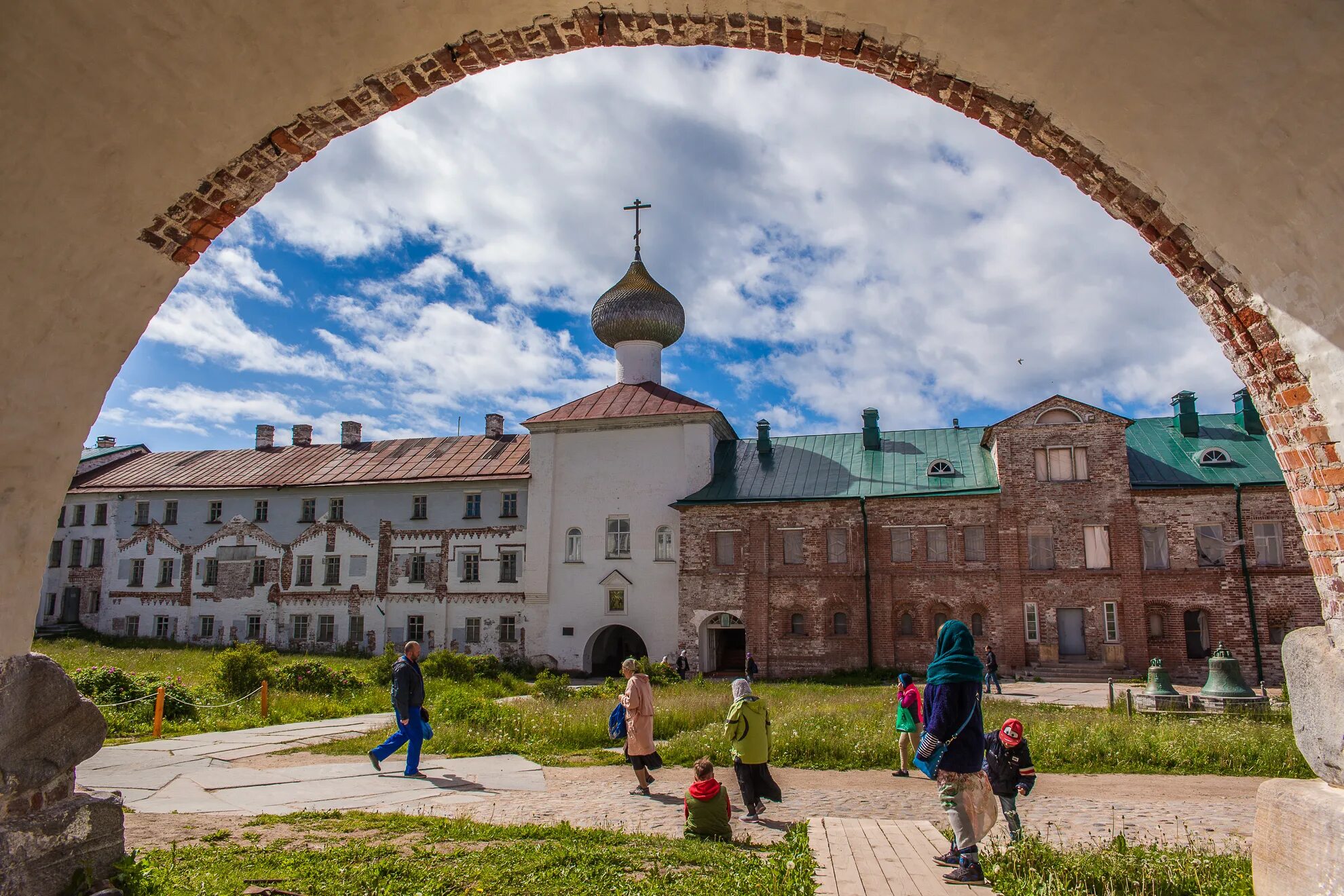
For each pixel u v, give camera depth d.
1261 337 5.55
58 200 5.26
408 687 13.42
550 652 43.41
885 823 9.11
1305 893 4.90
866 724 18.44
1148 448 39.97
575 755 16.05
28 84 4.80
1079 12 4.83
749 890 6.62
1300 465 5.46
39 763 5.65
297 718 20.83
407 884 6.74
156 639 50.31
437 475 47.31
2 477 5.54
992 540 38.72
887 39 5.67
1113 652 36.53
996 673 31.28
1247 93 4.62
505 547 45.59
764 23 5.80
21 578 5.73
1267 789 5.32
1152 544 37.47
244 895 6.38
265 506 50.28
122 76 5.07
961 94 5.86
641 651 45.94
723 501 41.78
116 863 6.07
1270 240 5.09
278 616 48.62
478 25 5.75
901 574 39.44
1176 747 15.33
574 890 6.67
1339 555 5.12
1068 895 6.60
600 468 44.69
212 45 5.18
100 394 6.18
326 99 5.86
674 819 10.45
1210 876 7.07
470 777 13.34
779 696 27.52
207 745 16.08
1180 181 5.38
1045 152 5.96
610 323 50.50
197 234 6.17
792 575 40.56
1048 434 38.69
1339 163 4.45
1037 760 15.19
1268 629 35.56
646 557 43.03
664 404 45.25
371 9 5.36
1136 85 5.05
